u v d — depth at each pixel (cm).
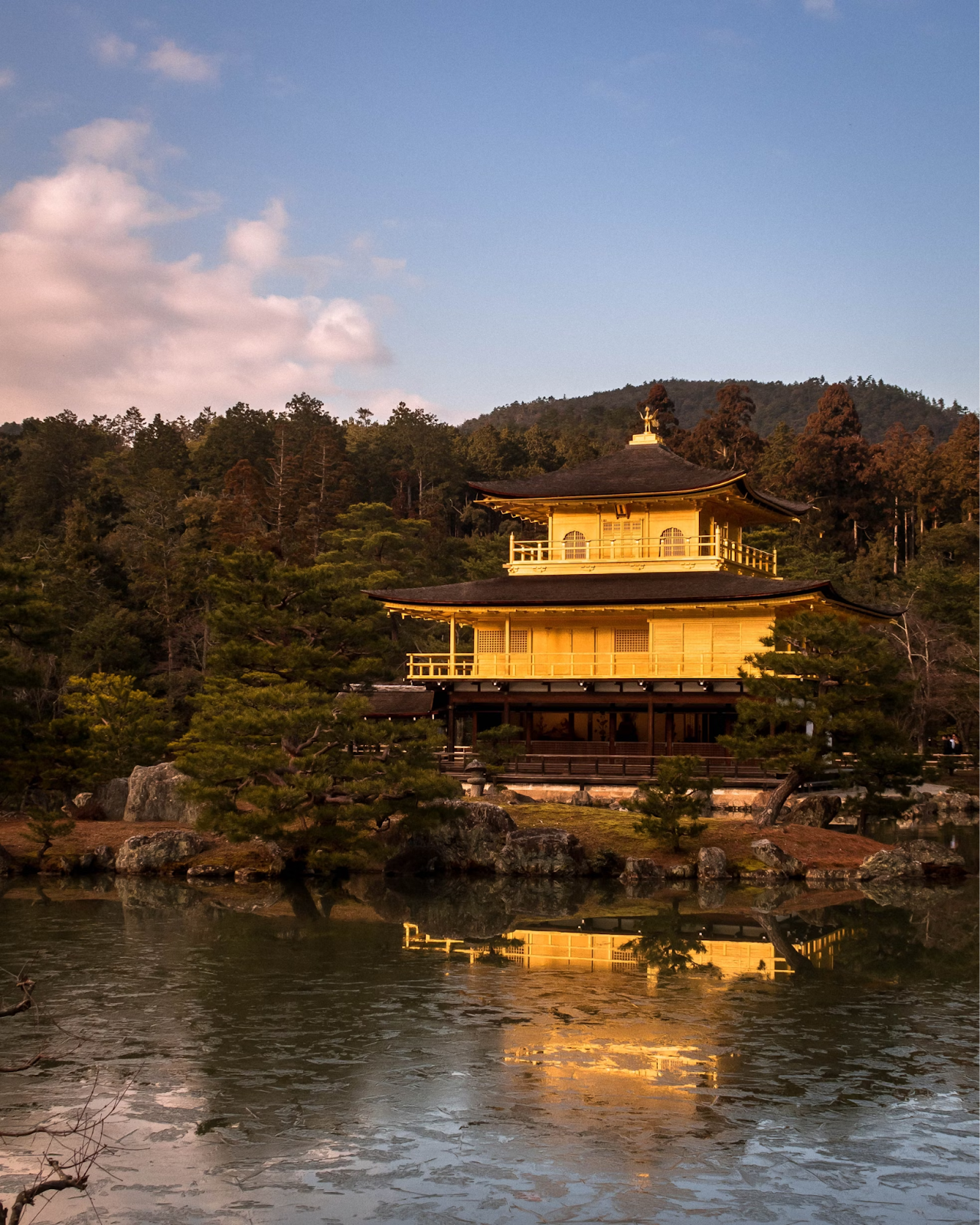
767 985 3095
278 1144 2006
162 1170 1903
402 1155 1958
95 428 19325
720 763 6750
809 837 5434
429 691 7594
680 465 7919
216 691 5531
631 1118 2116
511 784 6825
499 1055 2475
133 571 12225
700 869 5012
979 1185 1848
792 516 8519
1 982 3102
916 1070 2384
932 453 16975
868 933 3828
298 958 3409
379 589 10606
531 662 7369
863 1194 1812
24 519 15738
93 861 5138
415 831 5197
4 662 5600
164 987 3047
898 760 5409
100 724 7112
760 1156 1952
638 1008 2855
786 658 5347
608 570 7600
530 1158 1941
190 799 4941
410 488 18962
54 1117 2127
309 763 4919
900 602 11019
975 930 3884
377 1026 2686
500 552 13038
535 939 3728
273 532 13900
